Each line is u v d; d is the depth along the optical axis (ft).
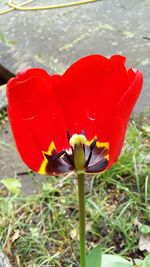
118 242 1.27
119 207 1.33
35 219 1.34
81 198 0.79
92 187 1.40
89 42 2.02
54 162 0.75
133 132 1.49
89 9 2.24
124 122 0.68
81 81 0.77
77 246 1.27
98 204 1.34
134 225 1.29
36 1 2.38
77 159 0.74
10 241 1.30
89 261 0.92
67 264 1.24
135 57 1.89
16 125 0.71
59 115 0.78
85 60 0.75
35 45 2.06
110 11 2.20
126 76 0.74
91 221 1.31
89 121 0.79
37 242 1.28
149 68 1.82
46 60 1.97
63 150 0.78
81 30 2.10
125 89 0.74
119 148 0.70
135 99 0.68
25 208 1.37
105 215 1.30
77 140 0.73
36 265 1.23
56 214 1.33
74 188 1.40
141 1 2.25
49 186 1.41
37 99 0.74
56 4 2.32
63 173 0.75
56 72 1.89
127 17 2.15
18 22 2.24
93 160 0.76
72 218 1.33
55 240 1.29
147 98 1.69
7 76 2.00
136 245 1.25
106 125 0.78
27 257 1.26
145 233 1.26
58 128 0.78
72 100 0.78
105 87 0.77
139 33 2.02
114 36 2.03
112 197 1.37
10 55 2.03
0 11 2.34
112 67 0.75
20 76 0.70
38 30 2.15
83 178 0.77
